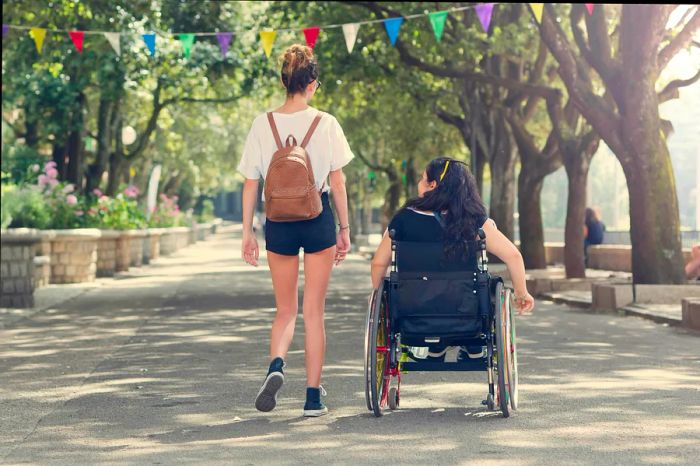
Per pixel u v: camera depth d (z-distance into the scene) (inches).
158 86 1940.2
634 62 985.5
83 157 1818.4
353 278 1561.3
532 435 353.7
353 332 738.2
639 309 893.2
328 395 449.4
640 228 984.9
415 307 390.6
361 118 2196.1
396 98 1723.7
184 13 1549.0
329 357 590.2
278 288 399.5
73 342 687.1
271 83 1840.6
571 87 1003.3
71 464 319.0
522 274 396.5
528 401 426.0
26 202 1350.9
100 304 1040.8
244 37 1788.9
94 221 1569.9
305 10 1498.5
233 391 466.6
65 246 1403.8
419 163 2247.8
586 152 1268.5
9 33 1306.6
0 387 490.0
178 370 541.6
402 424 377.7
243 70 1809.8
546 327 784.9
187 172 3216.0
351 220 3132.4
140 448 342.3
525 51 1286.9
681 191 1498.5
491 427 369.4
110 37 916.6
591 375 508.1
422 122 1902.1
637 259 987.9
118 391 471.8
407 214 393.1
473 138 1579.7
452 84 1606.8
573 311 959.6
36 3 1224.8
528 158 1395.2
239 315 904.9
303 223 391.9
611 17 1315.2
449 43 1346.0
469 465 308.8
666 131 1045.2
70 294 1181.7
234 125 3161.9
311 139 394.9
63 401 446.6
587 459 314.8
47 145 2190.0
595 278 1182.3
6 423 394.9
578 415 392.2
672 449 328.8
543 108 1871.3
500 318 381.7
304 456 324.8
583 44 1010.1
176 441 353.1
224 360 584.7
